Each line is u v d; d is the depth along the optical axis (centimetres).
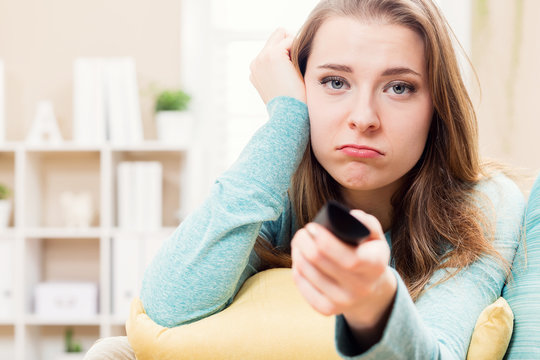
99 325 315
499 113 277
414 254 82
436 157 84
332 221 39
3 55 324
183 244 75
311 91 79
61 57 324
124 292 286
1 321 285
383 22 74
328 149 77
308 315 72
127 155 321
